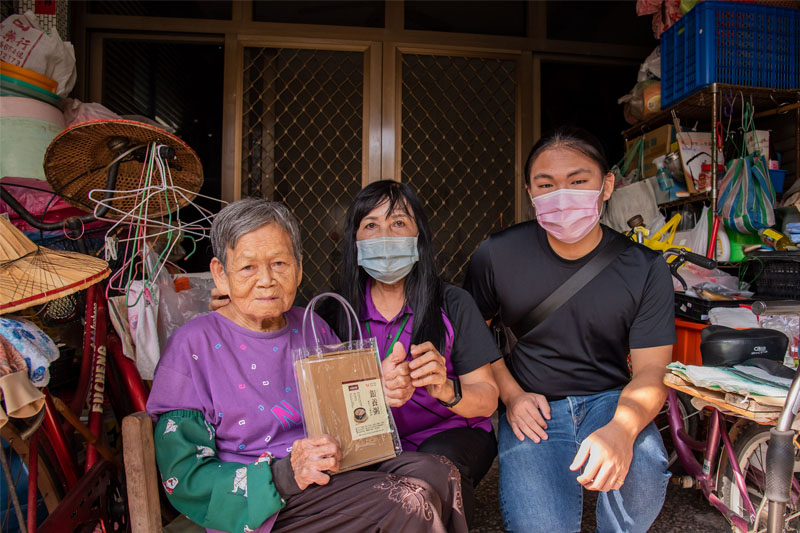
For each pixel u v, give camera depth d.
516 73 3.95
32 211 2.19
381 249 1.66
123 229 2.06
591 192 1.69
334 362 1.30
